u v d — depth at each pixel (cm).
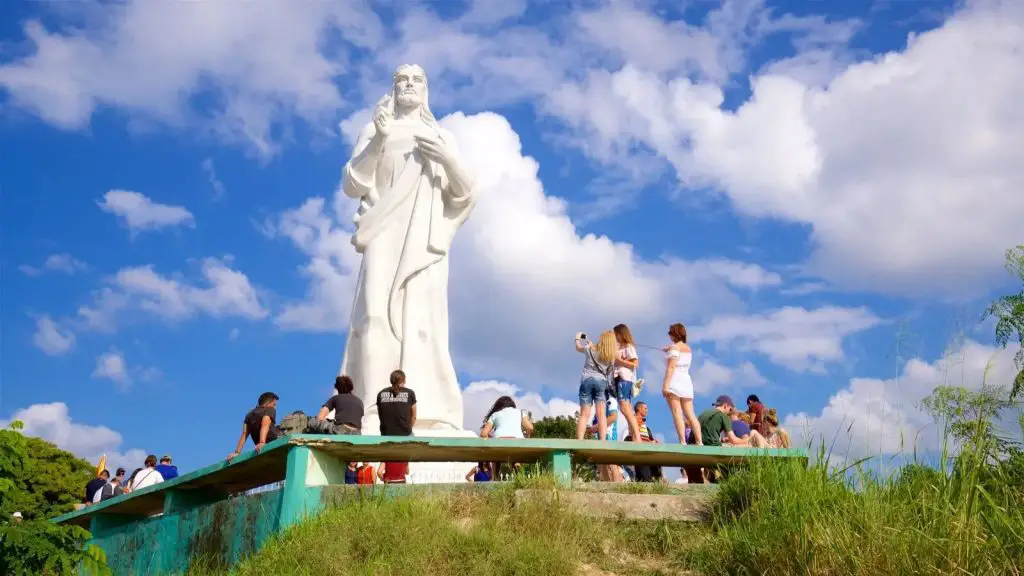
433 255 2000
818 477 922
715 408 1384
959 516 755
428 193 2034
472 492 1049
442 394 1947
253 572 945
